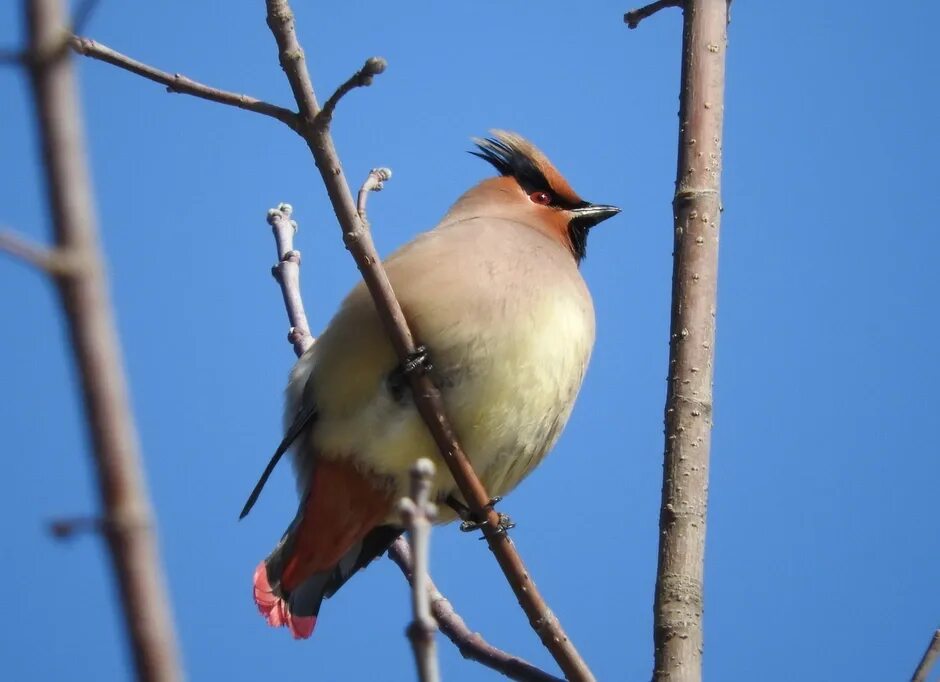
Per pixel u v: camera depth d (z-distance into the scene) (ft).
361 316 34.71
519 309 35.19
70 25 13.62
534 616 30.17
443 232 37.04
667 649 27.32
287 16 28.43
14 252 12.76
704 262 30.37
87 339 12.96
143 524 13.16
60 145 12.87
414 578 16.92
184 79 28.66
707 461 28.86
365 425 34.96
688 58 32.30
